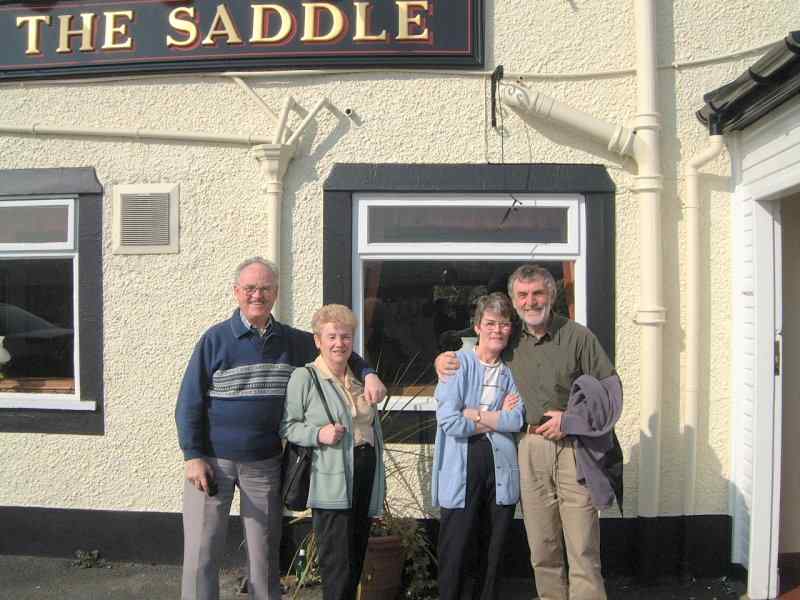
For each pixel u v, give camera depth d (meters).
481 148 4.42
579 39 4.41
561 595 3.55
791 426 4.56
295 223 4.47
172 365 4.54
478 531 3.44
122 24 4.53
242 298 3.37
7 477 4.64
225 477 3.40
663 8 4.38
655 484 4.31
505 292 4.46
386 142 4.45
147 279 4.54
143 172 4.55
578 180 4.38
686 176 4.36
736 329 4.33
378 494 3.39
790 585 4.21
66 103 4.60
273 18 4.46
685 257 4.37
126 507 4.57
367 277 4.50
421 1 4.40
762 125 3.99
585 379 3.34
